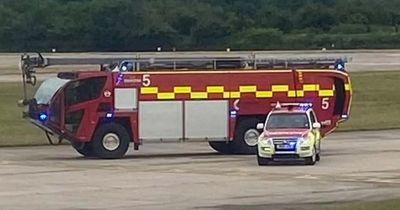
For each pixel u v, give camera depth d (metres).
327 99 37.69
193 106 36.66
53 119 36.00
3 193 23.45
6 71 83.44
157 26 141.00
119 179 27.08
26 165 32.59
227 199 21.64
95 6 143.25
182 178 27.16
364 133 48.53
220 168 30.61
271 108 37.12
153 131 36.47
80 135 35.84
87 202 21.31
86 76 36.03
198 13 144.25
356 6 153.12
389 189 23.52
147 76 36.41
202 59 36.97
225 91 36.81
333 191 23.14
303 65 37.69
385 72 82.44
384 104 63.50
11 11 143.50
